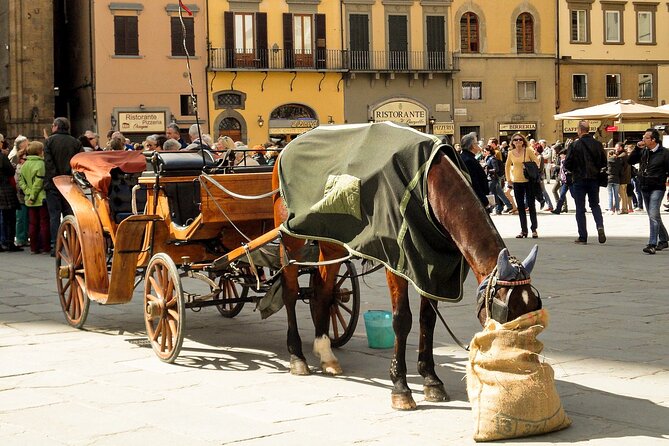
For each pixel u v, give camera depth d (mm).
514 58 52625
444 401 6656
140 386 7285
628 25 55250
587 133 18188
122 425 6156
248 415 6391
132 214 9688
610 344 8609
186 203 8969
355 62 49719
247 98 48312
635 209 28328
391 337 8617
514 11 52500
